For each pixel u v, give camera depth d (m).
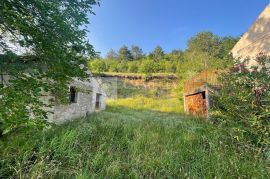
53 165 3.28
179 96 17.19
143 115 11.26
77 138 4.67
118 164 3.60
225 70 6.23
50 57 3.29
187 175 3.34
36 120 3.04
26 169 3.20
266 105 4.39
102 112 12.32
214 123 6.60
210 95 7.67
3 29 3.44
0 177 3.02
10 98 2.59
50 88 3.25
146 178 3.36
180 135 5.71
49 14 3.19
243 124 4.75
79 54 3.69
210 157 3.91
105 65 44.34
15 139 3.69
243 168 3.42
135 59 62.84
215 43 44.72
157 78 35.28
